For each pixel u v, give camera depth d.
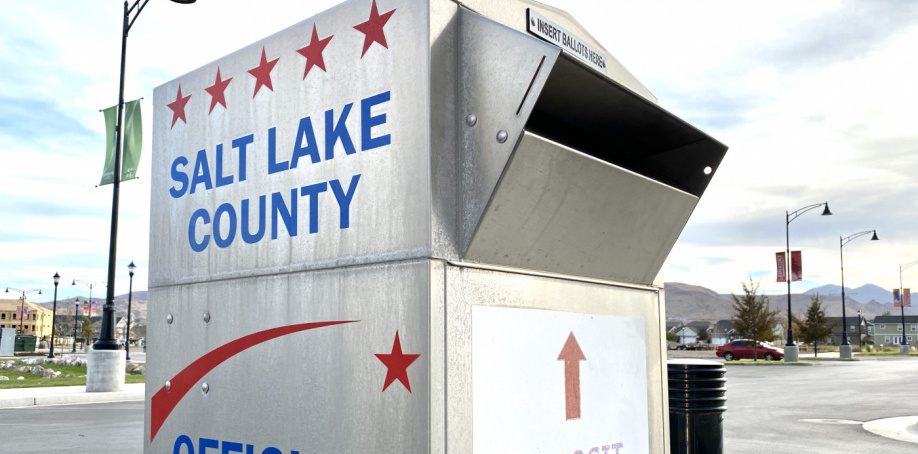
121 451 9.10
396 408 1.78
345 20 2.04
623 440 2.40
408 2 1.88
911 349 70.50
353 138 1.96
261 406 2.11
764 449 9.54
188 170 2.47
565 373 2.15
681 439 4.18
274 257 2.13
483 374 1.86
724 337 120.88
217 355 2.27
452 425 1.75
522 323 2.00
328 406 1.94
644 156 2.71
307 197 2.07
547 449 2.05
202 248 2.37
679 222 2.66
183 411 2.35
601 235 2.28
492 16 2.08
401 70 1.87
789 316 40.38
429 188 1.77
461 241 1.85
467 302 1.83
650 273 2.65
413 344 1.75
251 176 2.24
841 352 47.22
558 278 2.17
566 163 1.96
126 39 17.19
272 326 2.10
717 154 2.68
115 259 16.91
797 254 45.22
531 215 1.96
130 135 17.02
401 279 1.80
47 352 65.38
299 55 2.16
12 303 171.25
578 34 2.52
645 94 3.00
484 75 1.86
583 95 2.15
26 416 12.88
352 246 1.92
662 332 2.71
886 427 11.84
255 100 2.27
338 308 1.94
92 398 15.59
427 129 1.79
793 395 18.34
